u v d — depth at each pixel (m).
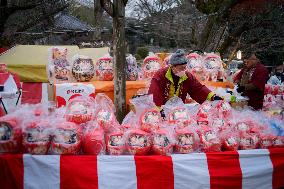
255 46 13.95
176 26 16.17
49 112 3.25
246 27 11.60
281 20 12.68
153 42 20.14
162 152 3.05
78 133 2.98
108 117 3.12
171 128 3.24
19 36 12.16
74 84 4.56
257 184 3.22
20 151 2.98
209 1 11.17
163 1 16.91
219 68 5.77
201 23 13.45
